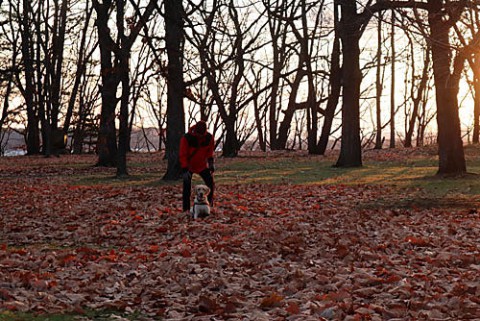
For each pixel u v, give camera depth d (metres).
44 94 42.94
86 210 14.17
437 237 9.89
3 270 7.48
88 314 5.86
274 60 51.69
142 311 5.96
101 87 30.31
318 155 40.97
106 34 24.48
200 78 19.72
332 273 7.28
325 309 5.75
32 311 5.83
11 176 27.64
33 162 37.28
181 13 14.98
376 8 16.86
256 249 8.97
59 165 34.47
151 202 15.54
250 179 23.12
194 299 6.23
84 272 7.37
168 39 19.27
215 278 7.00
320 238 9.73
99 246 9.84
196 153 13.03
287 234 10.10
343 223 11.57
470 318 5.55
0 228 11.78
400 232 10.38
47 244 10.12
